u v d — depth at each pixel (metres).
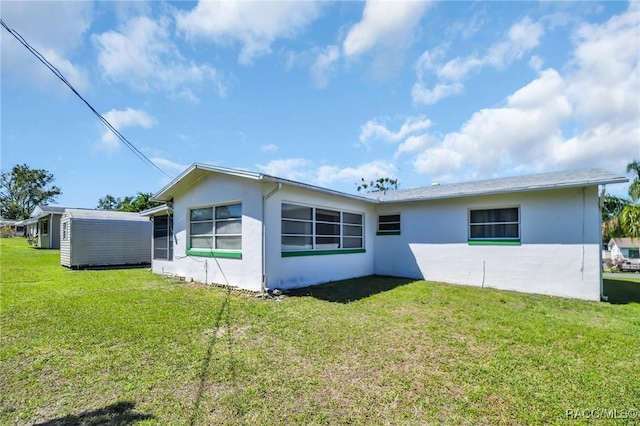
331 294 7.57
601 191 7.52
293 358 3.68
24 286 8.49
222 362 3.55
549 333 4.66
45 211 22.42
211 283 9.09
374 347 4.04
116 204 47.91
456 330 4.76
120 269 13.26
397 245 11.17
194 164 8.94
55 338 4.29
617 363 3.60
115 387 2.98
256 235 7.80
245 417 2.51
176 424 2.42
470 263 9.46
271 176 7.22
